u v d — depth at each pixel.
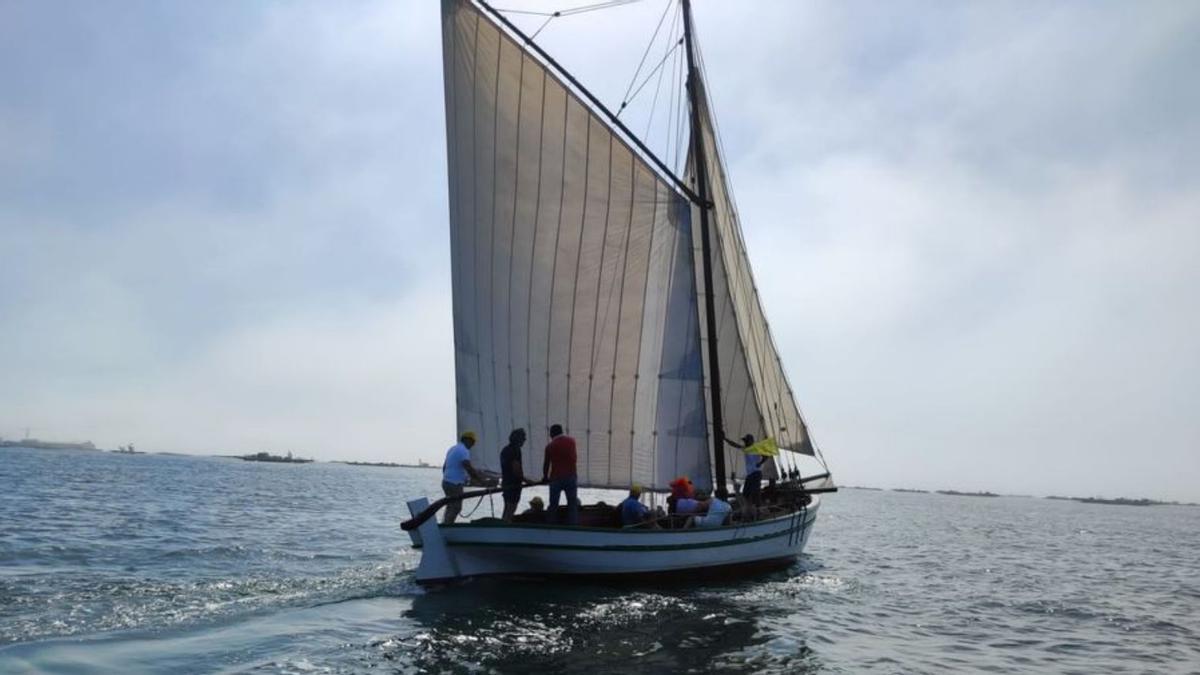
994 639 16.94
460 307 20.75
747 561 22.39
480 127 21.03
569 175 21.31
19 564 20.48
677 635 14.37
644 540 18.88
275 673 11.10
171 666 11.27
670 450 22.39
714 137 26.91
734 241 28.08
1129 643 17.22
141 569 20.39
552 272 21.38
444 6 20.95
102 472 98.56
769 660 13.25
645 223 22.06
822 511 92.50
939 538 51.09
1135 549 49.72
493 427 20.75
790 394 30.17
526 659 12.29
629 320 22.03
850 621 17.50
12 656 11.38
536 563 18.08
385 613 15.09
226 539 28.38
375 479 144.75
